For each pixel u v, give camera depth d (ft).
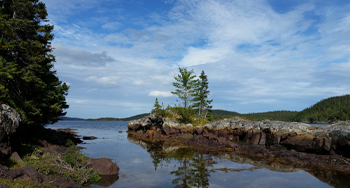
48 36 65.77
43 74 65.41
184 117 147.84
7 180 28.71
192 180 41.91
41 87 59.72
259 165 56.59
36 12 64.95
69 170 39.32
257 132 94.02
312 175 47.19
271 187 38.58
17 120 43.04
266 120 102.32
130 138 129.70
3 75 43.24
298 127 80.64
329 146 64.59
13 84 57.88
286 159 62.75
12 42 51.75
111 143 101.55
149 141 113.60
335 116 447.83
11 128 40.22
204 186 38.40
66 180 35.17
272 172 49.39
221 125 113.70
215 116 179.01
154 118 155.94
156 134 139.74
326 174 48.03
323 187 38.93
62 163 41.75
